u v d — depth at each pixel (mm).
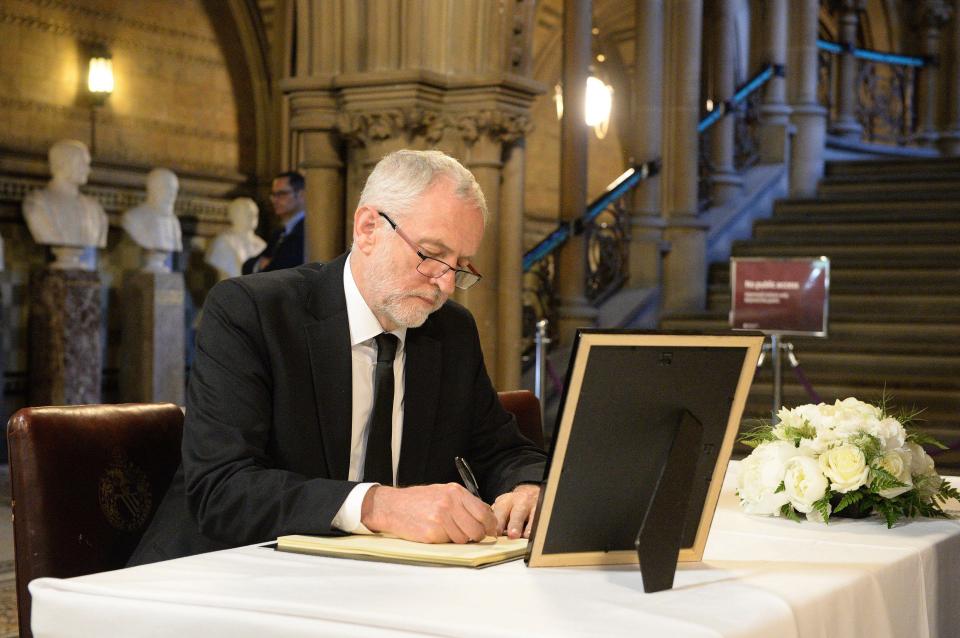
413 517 2068
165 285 10172
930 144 15891
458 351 2750
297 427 2471
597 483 1905
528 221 15125
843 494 2402
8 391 9344
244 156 11742
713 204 11664
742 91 12102
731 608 1660
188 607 1653
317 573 1854
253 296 2496
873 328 9117
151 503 2648
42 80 9711
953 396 8125
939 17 15969
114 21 10312
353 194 6496
